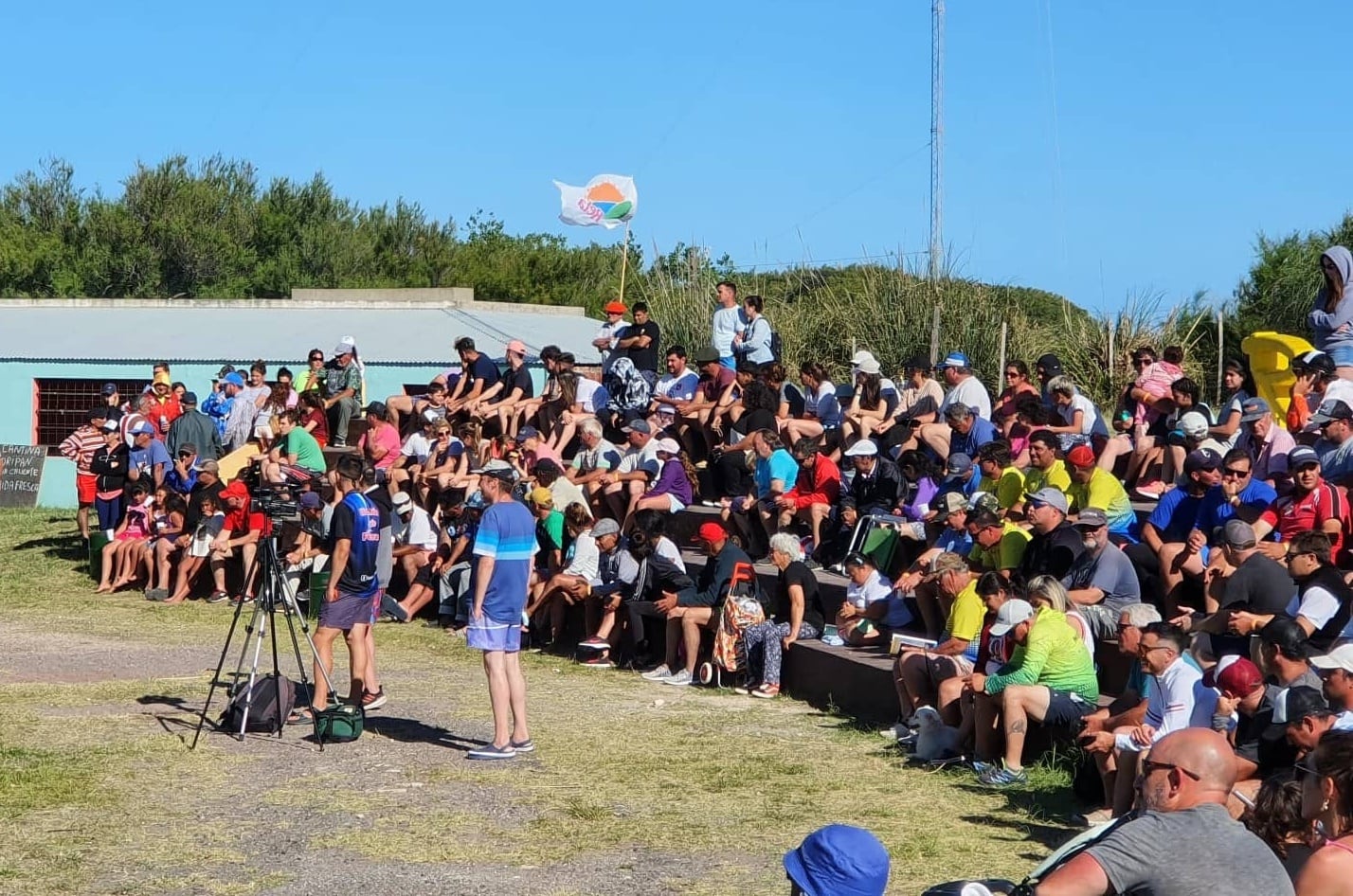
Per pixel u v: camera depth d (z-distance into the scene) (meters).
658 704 12.54
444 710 12.31
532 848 8.30
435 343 30.27
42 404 30.23
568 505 15.22
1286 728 6.90
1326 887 4.75
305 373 23.55
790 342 25.05
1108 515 12.01
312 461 19.08
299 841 8.43
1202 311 25.08
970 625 10.79
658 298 27.06
